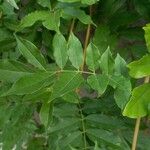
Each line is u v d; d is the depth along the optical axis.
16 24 0.61
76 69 0.48
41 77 0.47
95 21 0.65
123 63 0.49
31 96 0.48
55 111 0.57
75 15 0.53
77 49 0.49
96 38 0.63
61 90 0.45
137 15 0.64
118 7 0.64
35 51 0.49
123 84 0.48
